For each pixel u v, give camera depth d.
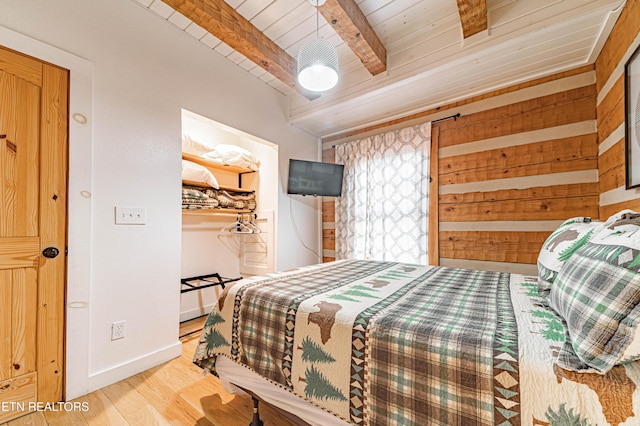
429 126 2.81
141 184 1.86
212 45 2.32
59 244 1.50
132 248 1.81
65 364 1.50
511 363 0.69
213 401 1.50
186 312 2.90
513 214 2.37
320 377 0.98
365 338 0.91
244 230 3.36
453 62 2.04
